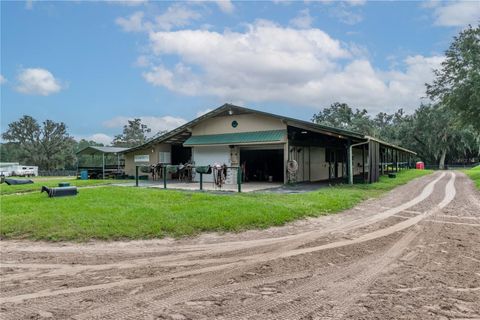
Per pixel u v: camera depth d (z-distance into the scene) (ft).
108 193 40.96
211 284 13.61
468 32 74.74
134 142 246.06
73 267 16.12
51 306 11.63
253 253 18.19
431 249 18.75
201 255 17.95
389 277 14.29
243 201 32.35
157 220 24.73
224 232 23.12
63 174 165.58
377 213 30.48
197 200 33.83
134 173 84.69
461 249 18.69
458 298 12.05
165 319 10.61
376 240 20.88
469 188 53.78
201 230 23.39
